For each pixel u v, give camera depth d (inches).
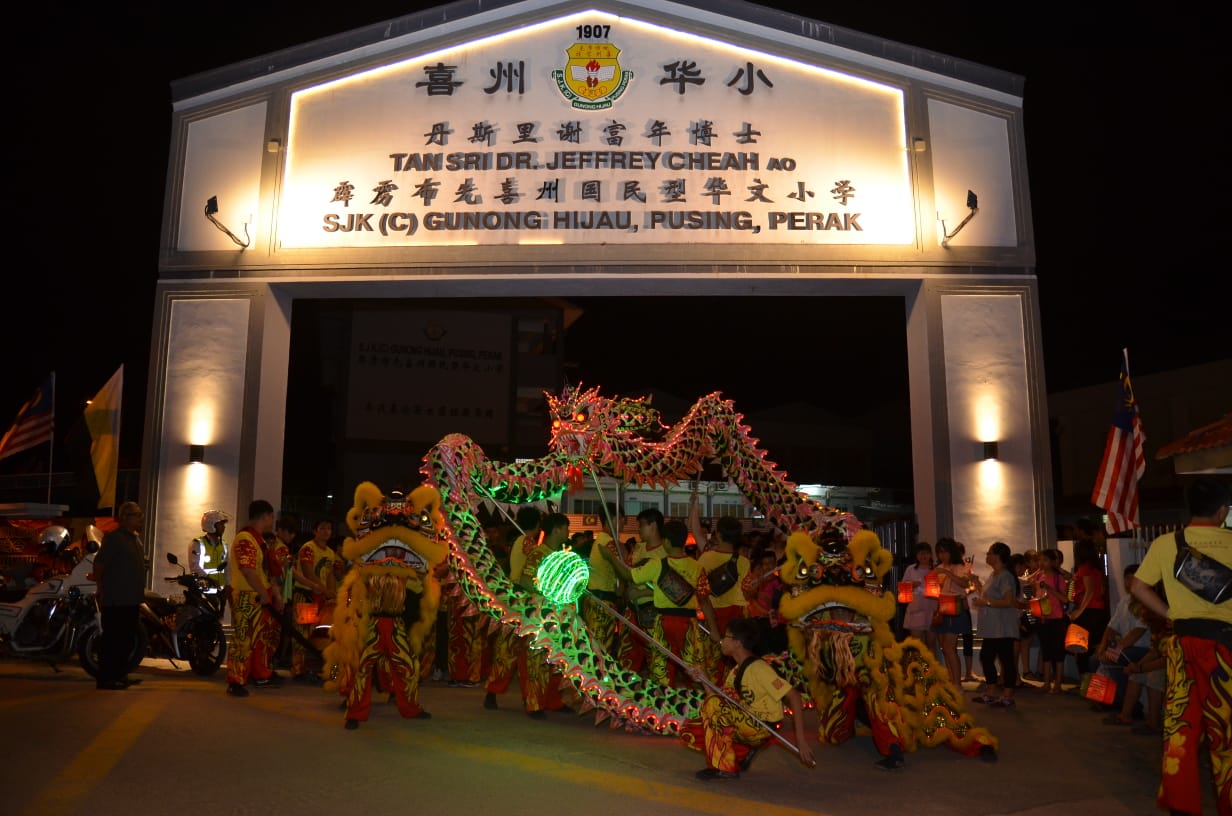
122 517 379.9
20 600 449.1
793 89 533.6
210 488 518.9
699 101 532.1
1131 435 446.0
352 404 1126.4
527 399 1204.5
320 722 313.7
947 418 512.4
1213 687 203.8
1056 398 1155.3
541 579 305.3
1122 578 429.4
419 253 523.8
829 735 289.4
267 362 530.3
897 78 534.3
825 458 1206.3
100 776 230.1
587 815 209.0
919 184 526.6
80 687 377.7
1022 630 477.7
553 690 347.3
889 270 520.4
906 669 288.7
